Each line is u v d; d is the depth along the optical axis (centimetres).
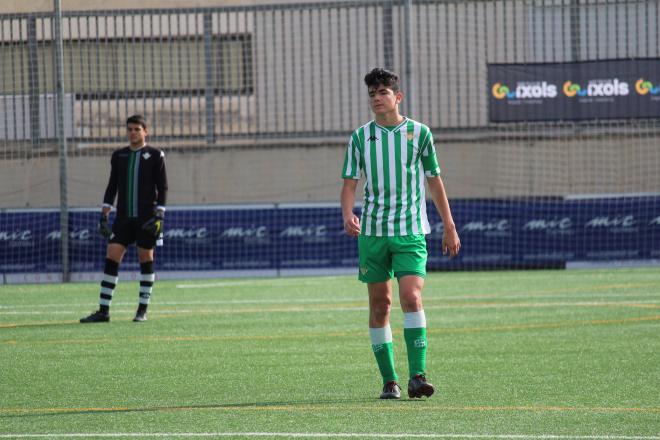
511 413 1784
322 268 5828
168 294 4744
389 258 1986
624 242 5838
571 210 5853
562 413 1781
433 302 4078
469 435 1583
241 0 6862
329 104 6744
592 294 4356
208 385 2178
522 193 6444
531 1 6662
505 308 3812
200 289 4997
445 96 6669
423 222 1981
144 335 3139
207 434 1617
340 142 6562
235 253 5809
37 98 6138
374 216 1966
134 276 5753
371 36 6756
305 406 1891
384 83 1956
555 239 5856
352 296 4469
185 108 6738
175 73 6844
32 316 3812
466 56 6456
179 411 1855
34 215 5722
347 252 5838
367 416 1767
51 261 5722
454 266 5844
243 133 6306
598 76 6225
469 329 3167
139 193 3534
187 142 6575
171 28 6875
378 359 1998
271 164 6562
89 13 6072
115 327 3375
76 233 5734
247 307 4047
